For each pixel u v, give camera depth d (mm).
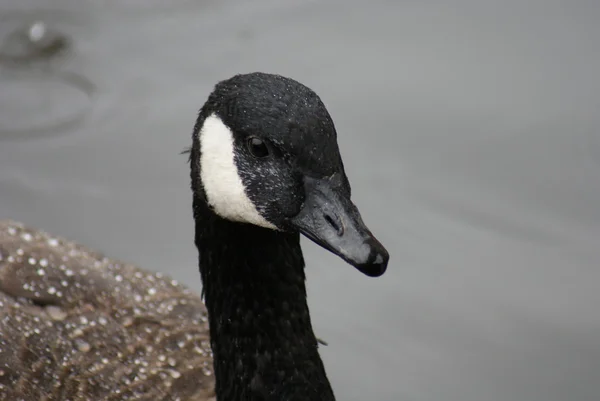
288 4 15477
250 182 6906
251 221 7102
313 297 11727
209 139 7059
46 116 13562
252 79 6922
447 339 11102
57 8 15320
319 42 14617
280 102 6746
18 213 12312
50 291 9133
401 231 12141
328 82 13820
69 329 8867
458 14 15117
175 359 8867
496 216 12289
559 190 12500
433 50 14414
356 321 11375
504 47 14398
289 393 7867
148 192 12789
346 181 6875
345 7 15344
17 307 8930
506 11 15133
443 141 13117
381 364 10859
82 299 9203
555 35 14570
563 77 13836
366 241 6539
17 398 8258
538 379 10570
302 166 6742
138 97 13836
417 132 13234
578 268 11680
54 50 14531
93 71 14234
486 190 12547
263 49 14461
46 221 12242
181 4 15477
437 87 13797
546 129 13148
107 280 9469
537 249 11922
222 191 7082
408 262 11867
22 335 8672
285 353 7832
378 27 14898
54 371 8492
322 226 6707
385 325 11305
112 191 12750
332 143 6793
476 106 13484
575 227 12125
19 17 15047
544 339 11008
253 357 7855
